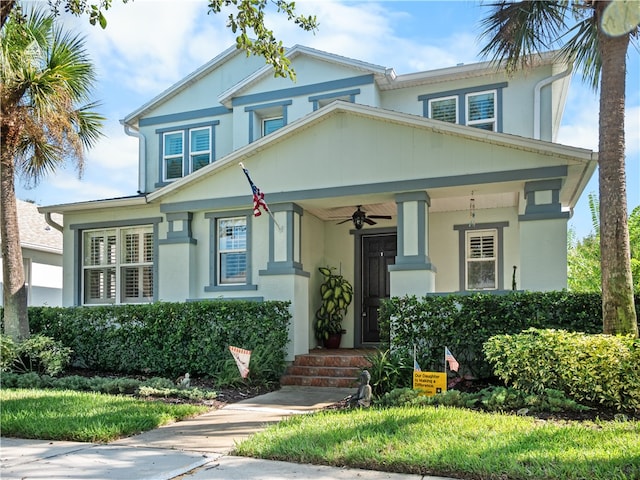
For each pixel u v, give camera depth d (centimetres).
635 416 613
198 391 826
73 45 1066
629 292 694
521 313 805
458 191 1000
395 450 476
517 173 920
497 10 802
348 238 1298
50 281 1859
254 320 977
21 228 1814
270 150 1099
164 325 1030
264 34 662
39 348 1012
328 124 1059
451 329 834
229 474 449
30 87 989
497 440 493
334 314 1234
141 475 447
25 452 522
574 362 644
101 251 1336
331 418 619
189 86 1479
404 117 985
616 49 718
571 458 433
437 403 678
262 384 942
